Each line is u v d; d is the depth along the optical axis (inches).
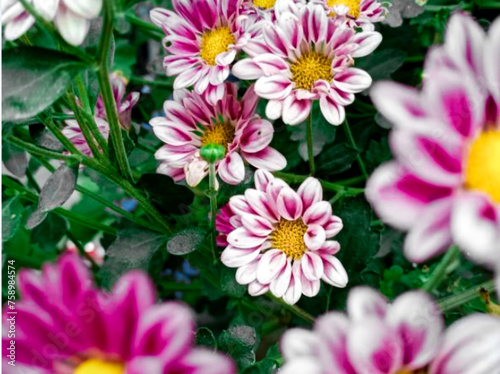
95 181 12.3
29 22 6.3
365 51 8.8
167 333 5.3
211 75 9.4
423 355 5.5
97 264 12.2
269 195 8.6
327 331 5.7
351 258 9.1
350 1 10.1
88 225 11.2
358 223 9.0
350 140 11.6
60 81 6.4
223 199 9.5
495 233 4.8
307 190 8.7
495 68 5.3
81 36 6.3
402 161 5.1
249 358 8.0
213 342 7.9
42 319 5.5
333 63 8.8
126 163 8.6
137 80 12.8
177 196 9.2
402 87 5.2
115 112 7.4
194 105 9.7
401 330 5.5
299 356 5.8
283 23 8.7
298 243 8.7
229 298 12.5
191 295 13.5
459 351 5.5
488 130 5.2
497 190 5.0
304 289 8.6
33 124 9.1
